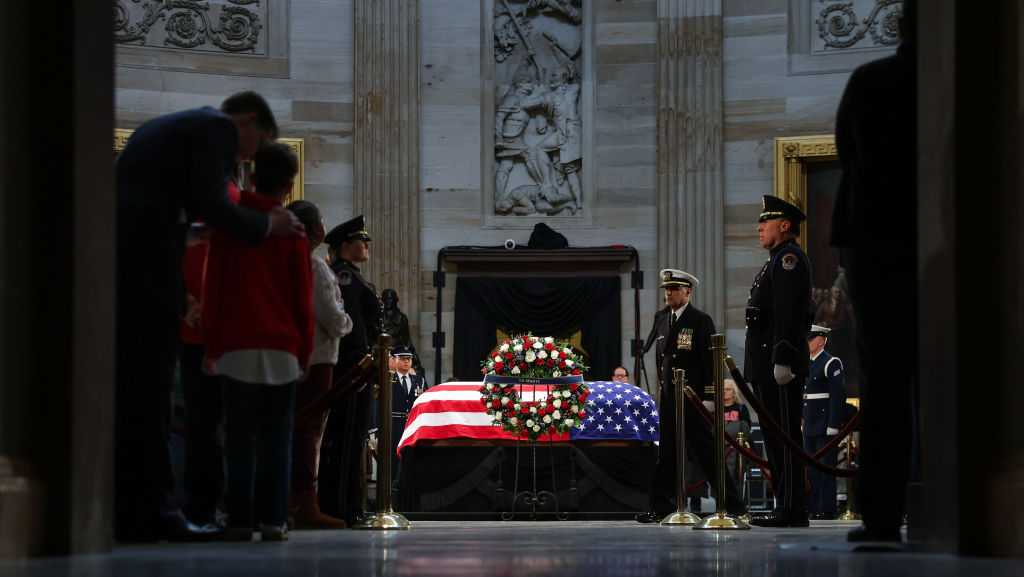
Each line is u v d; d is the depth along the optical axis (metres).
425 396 12.55
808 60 18.02
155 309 5.45
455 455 12.40
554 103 18.75
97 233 4.05
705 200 18.11
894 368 5.21
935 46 4.02
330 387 8.25
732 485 10.41
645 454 12.42
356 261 9.18
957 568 3.43
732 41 18.25
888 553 4.46
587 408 12.24
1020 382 3.79
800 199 17.88
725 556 4.39
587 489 12.34
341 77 18.39
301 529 8.27
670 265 18.16
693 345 10.96
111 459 4.20
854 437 13.54
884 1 17.77
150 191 5.48
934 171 4.01
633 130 18.58
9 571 3.34
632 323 18.19
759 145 18.09
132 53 17.52
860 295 5.27
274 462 5.77
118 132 17.34
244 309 5.64
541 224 18.33
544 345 11.88
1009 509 3.79
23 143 3.86
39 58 3.90
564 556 4.39
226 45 18.00
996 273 3.83
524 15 18.83
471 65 18.62
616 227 18.48
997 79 3.85
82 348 3.96
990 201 3.84
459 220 18.47
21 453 3.89
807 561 3.97
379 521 8.47
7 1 3.84
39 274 3.91
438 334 18.14
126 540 5.46
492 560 4.08
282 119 18.17
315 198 18.20
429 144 18.52
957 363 3.85
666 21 18.38
